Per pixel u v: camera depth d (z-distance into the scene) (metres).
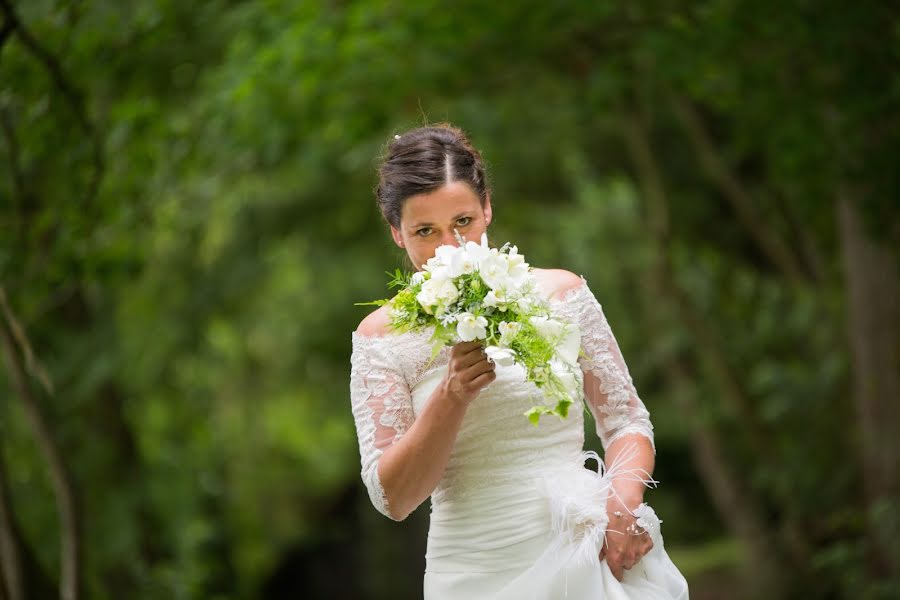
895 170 10.11
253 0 10.30
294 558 26.64
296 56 9.68
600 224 17.53
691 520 21.56
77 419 11.91
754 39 9.80
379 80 10.87
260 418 22.88
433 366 4.20
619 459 4.20
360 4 9.96
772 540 15.09
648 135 14.88
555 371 3.74
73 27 7.65
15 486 11.55
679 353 16.34
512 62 11.52
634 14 10.48
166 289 16.52
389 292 19.25
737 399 15.20
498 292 3.78
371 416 4.18
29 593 7.80
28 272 8.48
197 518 13.58
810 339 15.70
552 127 16.06
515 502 4.15
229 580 14.56
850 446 13.74
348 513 27.83
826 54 9.45
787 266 15.12
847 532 13.02
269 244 18.06
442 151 4.05
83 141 8.07
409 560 26.53
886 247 10.63
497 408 4.16
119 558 11.76
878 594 9.91
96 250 9.08
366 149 14.41
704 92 10.67
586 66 11.73
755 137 11.41
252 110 10.48
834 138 10.20
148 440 14.20
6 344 7.51
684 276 16.97
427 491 3.95
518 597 4.09
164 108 10.96
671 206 16.67
